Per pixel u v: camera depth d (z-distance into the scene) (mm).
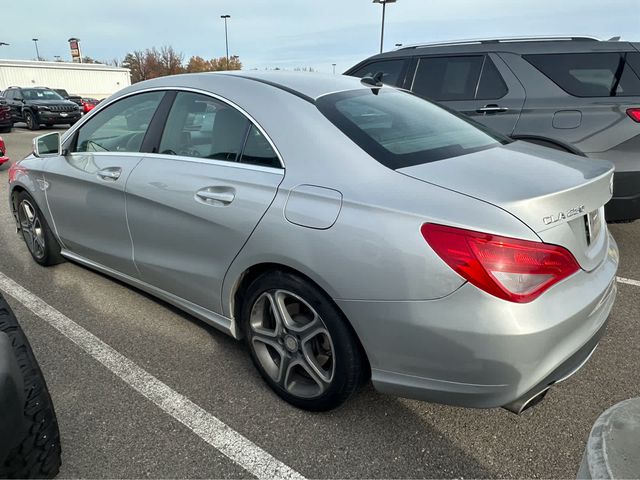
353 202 2037
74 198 3502
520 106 4594
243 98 2605
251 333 2551
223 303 2643
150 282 3143
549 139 4449
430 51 5191
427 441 2248
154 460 2150
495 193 1904
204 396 2568
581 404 2486
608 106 4238
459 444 2230
